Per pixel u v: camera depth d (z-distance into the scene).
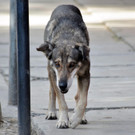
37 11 28.19
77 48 11.19
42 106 13.23
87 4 30.69
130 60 18.53
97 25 24.94
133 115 12.40
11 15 13.13
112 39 22.08
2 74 16.86
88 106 13.11
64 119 11.49
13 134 11.16
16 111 12.95
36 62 18.22
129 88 14.87
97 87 14.96
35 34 22.73
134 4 30.94
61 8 13.09
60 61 10.98
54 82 11.52
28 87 9.57
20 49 9.45
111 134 10.95
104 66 17.61
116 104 13.27
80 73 11.43
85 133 11.03
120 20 25.77
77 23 12.40
